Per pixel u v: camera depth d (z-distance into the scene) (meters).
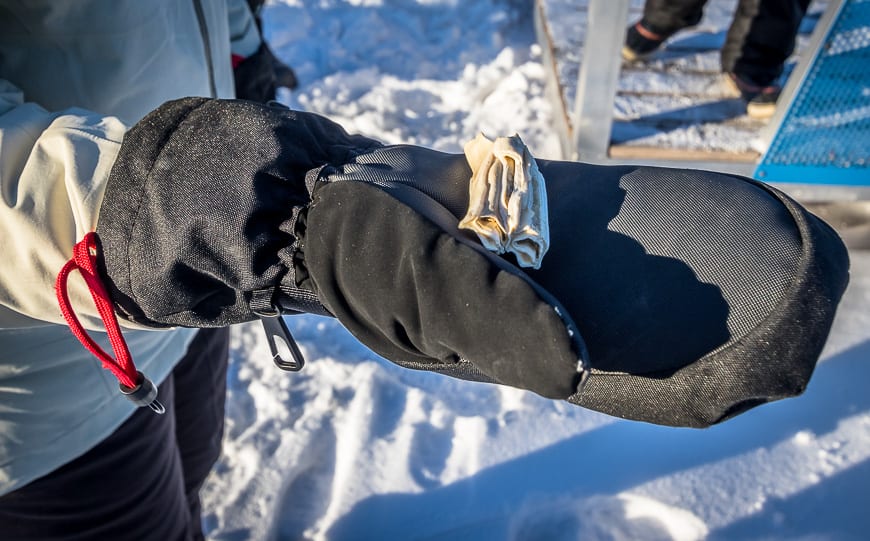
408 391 1.94
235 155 0.64
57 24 0.86
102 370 0.93
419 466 1.78
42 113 0.74
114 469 0.99
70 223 0.68
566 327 0.53
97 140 0.69
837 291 0.59
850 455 1.75
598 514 1.71
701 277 0.59
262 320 0.71
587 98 2.23
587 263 0.62
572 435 1.82
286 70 2.81
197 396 1.30
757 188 0.67
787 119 2.14
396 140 2.69
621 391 0.61
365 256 0.59
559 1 3.02
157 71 1.00
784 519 1.65
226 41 1.28
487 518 1.68
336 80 2.91
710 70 2.69
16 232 0.67
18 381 0.85
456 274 0.56
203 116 0.67
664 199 0.64
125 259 0.64
